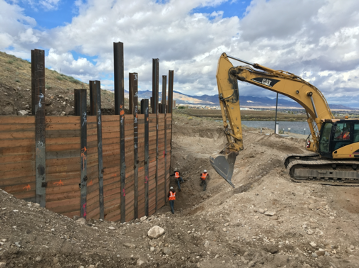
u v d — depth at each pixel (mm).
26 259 4391
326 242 6500
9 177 6848
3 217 5191
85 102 8188
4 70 15305
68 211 8102
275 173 13164
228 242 6773
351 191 9867
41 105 7211
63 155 7836
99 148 9125
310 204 8867
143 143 12164
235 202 9820
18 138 6910
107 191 9797
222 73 10719
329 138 11203
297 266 5434
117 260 5348
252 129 34031
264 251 6188
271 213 8414
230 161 10906
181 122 32062
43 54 7117
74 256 4961
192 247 6461
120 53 9617
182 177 18562
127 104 23844
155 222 8195
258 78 11008
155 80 12852
